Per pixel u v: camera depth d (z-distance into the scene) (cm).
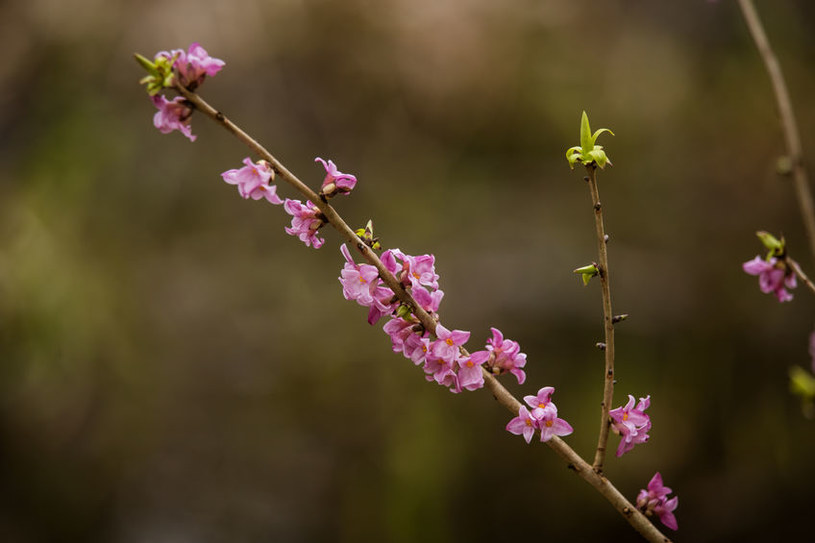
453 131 591
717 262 556
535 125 589
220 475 496
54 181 556
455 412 509
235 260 547
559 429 128
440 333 125
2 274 525
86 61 588
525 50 604
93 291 525
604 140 584
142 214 552
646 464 496
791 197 567
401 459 495
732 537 490
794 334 536
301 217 128
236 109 578
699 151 586
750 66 607
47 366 511
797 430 516
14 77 591
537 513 490
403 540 479
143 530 479
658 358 527
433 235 552
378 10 604
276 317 531
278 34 598
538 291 536
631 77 603
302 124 583
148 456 498
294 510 486
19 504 485
